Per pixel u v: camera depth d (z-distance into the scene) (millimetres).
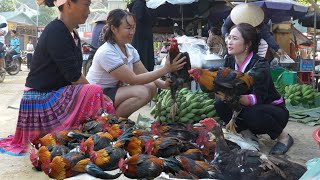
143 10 6211
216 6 9320
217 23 9531
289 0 9195
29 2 68188
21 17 39375
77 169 2531
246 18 6137
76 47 3846
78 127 3494
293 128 5293
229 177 2785
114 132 3059
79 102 3717
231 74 3537
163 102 4699
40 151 2850
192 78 4008
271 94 4012
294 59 10539
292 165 2814
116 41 4207
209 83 3625
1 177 3355
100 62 4176
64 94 3758
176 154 2781
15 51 14859
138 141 2777
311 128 5297
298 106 6637
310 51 14758
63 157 2613
